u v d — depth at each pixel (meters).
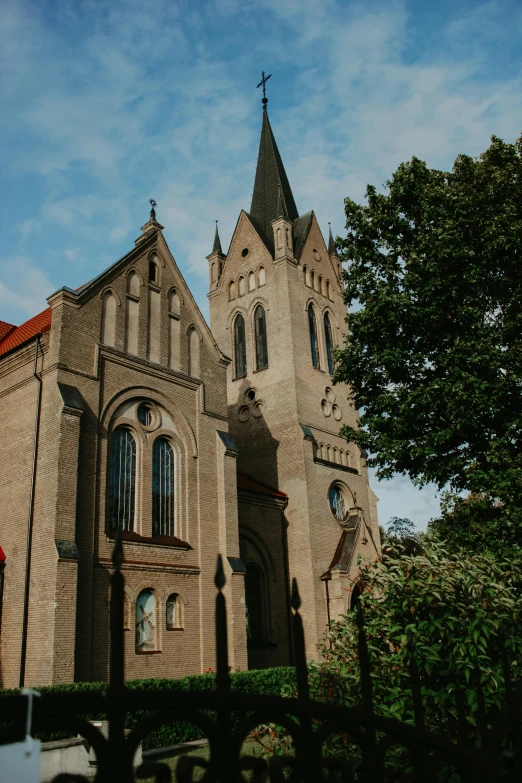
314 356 47.25
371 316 26.34
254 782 3.02
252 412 45.00
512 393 23.53
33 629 21.86
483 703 4.20
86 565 23.47
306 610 37.53
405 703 7.03
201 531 28.77
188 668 25.97
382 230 28.34
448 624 7.57
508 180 26.47
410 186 27.80
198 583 27.84
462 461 24.84
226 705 2.84
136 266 29.88
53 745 14.68
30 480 24.09
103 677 22.78
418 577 8.59
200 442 30.36
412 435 26.25
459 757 3.82
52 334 25.52
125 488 26.59
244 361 47.44
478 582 9.03
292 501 40.59
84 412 25.27
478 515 24.72
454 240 24.97
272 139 55.22
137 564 25.30
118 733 2.49
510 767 3.96
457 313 25.11
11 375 26.72
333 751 6.59
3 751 2.11
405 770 5.60
